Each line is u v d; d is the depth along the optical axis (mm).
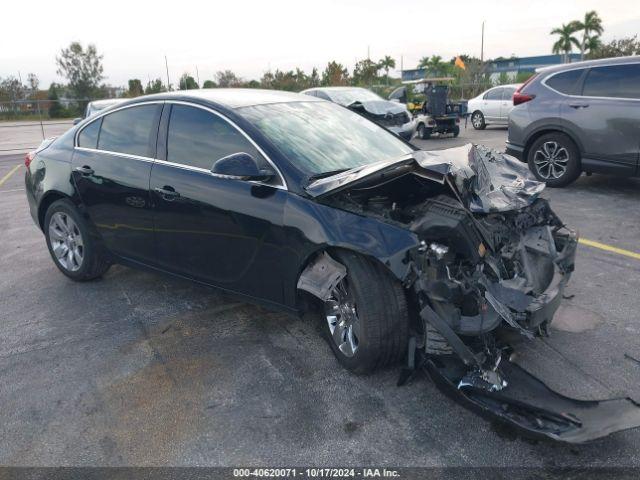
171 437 2859
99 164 4438
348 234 3051
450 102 16469
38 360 3703
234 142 3684
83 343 3906
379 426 2857
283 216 3322
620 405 2693
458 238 2836
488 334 2938
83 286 4973
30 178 5117
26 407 3180
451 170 2951
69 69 41781
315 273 3230
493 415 2682
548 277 3166
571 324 3830
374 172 3021
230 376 3389
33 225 7332
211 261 3826
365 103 12758
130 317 4281
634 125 6875
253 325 4035
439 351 2945
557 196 7406
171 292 4734
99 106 12039
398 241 2914
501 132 18094
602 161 7277
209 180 3721
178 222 3914
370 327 3057
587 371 3250
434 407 2992
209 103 3912
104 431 2936
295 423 2916
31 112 32188
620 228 5953
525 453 2623
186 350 3732
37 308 4543
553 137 7727
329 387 3213
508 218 3287
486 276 2838
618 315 3949
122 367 3561
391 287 3057
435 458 2615
